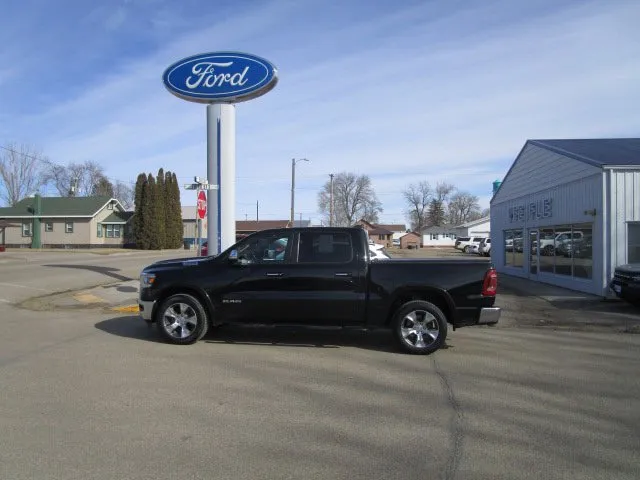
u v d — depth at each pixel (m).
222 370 6.52
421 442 4.33
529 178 20.23
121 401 5.27
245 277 7.91
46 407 5.06
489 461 3.98
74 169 76.81
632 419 4.92
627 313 11.69
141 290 8.27
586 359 7.36
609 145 17.98
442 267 7.62
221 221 14.69
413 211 119.75
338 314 7.78
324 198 102.94
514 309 12.29
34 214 52.41
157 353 7.42
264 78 14.24
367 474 3.74
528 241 20.42
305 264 7.86
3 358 7.05
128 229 54.78
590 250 14.88
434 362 7.09
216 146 14.73
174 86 14.62
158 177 53.00
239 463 3.89
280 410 5.06
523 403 5.36
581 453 4.14
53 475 3.67
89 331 9.10
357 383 6.02
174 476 3.68
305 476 3.70
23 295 14.04
